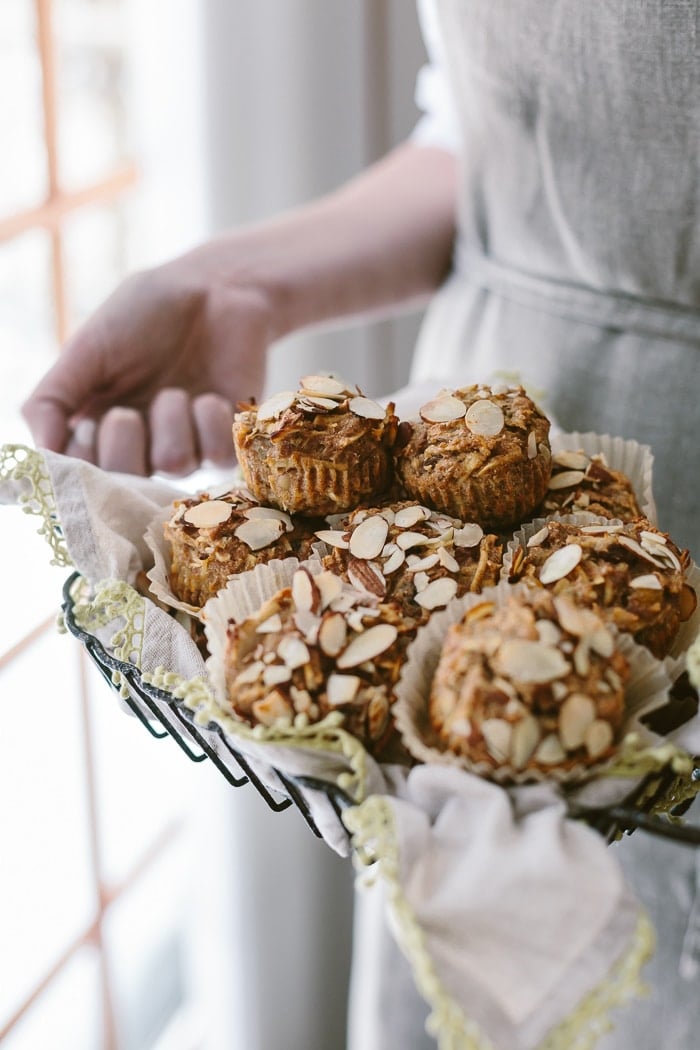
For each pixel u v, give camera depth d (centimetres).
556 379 86
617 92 76
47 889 124
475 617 57
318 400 67
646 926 51
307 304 97
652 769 56
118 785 135
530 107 81
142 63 118
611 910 51
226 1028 147
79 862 130
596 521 67
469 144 89
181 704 62
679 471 82
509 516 66
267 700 57
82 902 132
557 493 69
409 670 59
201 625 66
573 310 86
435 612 61
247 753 60
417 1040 115
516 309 89
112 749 132
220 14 110
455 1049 49
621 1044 94
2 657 111
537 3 77
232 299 92
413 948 50
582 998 51
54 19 115
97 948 136
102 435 84
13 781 115
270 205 120
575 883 52
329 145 122
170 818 148
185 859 153
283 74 115
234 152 116
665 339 83
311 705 57
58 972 128
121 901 140
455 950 52
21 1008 121
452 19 83
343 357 134
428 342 99
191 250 93
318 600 60
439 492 66
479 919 52
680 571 62
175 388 92
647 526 64
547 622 56
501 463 65
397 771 58
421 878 53
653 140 77
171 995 156
